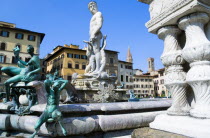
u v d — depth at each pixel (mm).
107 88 6570
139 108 3678
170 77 2184
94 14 8672
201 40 1857
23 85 3336
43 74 60156
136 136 1822
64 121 2609
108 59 53438
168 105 4293
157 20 2314
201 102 1807
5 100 3656
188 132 1687
